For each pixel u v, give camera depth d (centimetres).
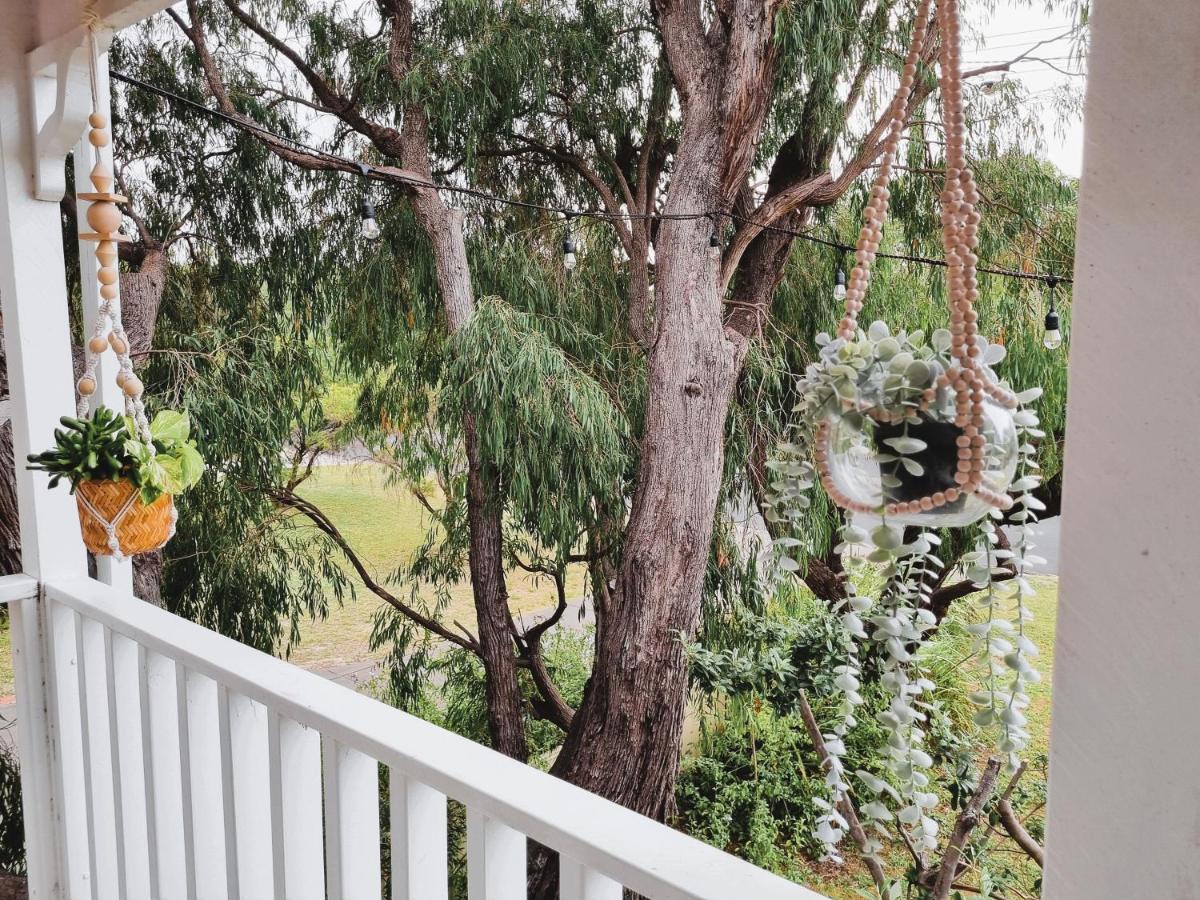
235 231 591
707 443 540
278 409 569
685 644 381
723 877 76
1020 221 540
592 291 613
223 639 140
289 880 120
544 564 649
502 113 598
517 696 639
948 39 71
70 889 185
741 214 603
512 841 95
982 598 78
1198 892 54
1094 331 56
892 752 82
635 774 548
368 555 721
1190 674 54
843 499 77
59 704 181
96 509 153
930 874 143
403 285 614
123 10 154
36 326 187
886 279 571
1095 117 55
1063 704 59
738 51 530
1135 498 55
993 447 71
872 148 527
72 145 178
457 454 624
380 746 103
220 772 142
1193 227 52
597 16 605
